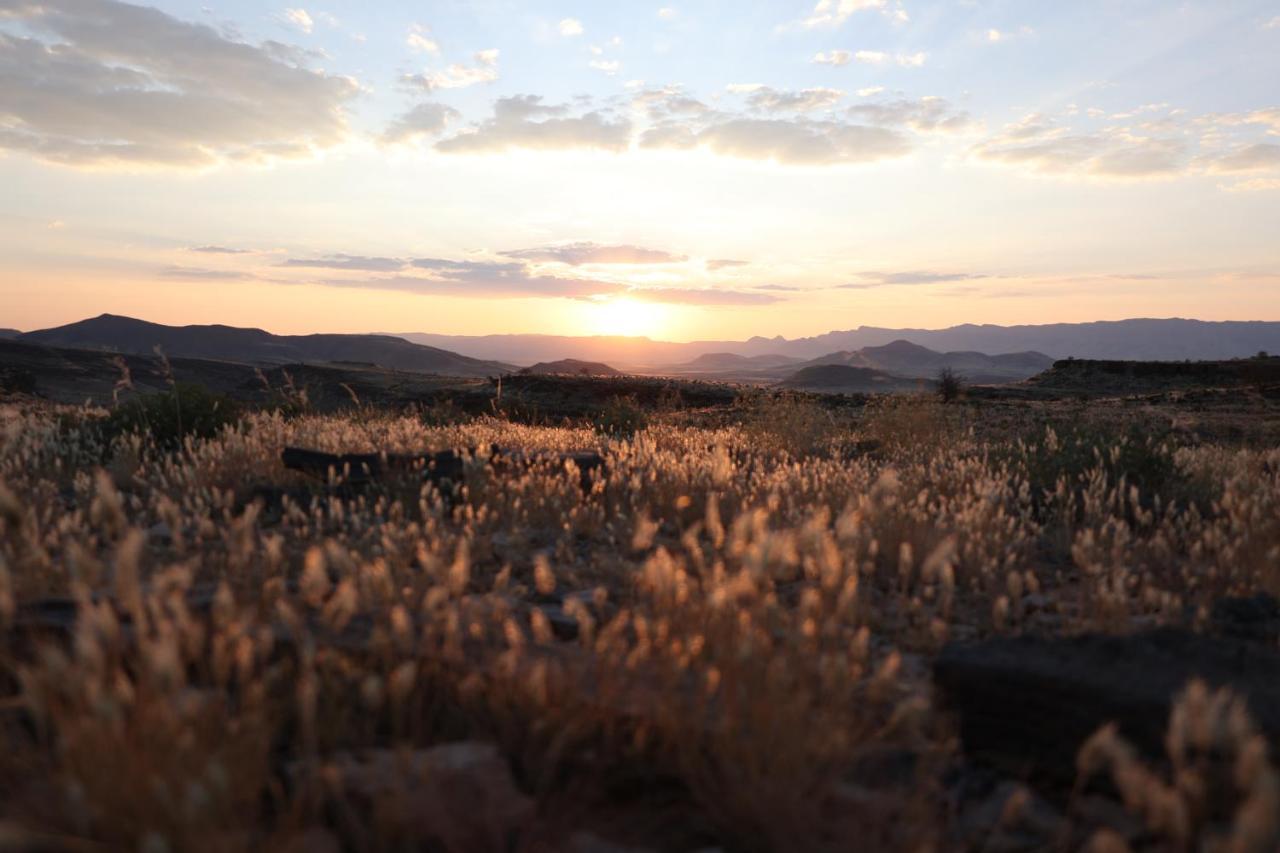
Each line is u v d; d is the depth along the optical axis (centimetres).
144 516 621
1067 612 491
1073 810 280
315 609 385
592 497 786
